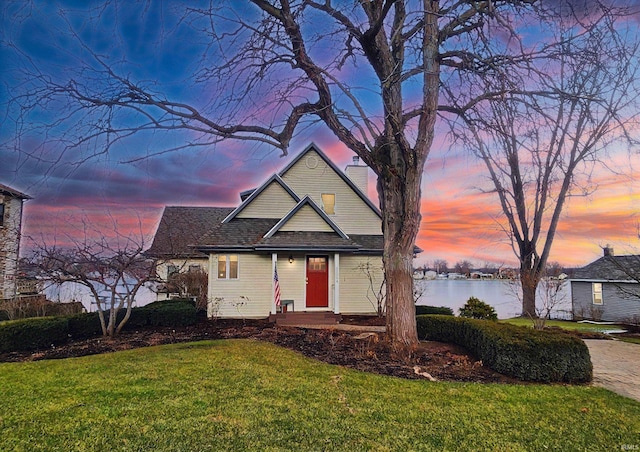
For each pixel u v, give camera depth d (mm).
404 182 8273
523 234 18750
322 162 18703
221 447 3896
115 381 6000
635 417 4855
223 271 15695
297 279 16219
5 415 4629
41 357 8219
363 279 17031
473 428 4441
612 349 9609
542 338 6816
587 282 24406
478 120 7516
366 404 5133
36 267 9883
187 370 6668
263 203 17844
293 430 4312
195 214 25125
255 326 12836
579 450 3984
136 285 11016
